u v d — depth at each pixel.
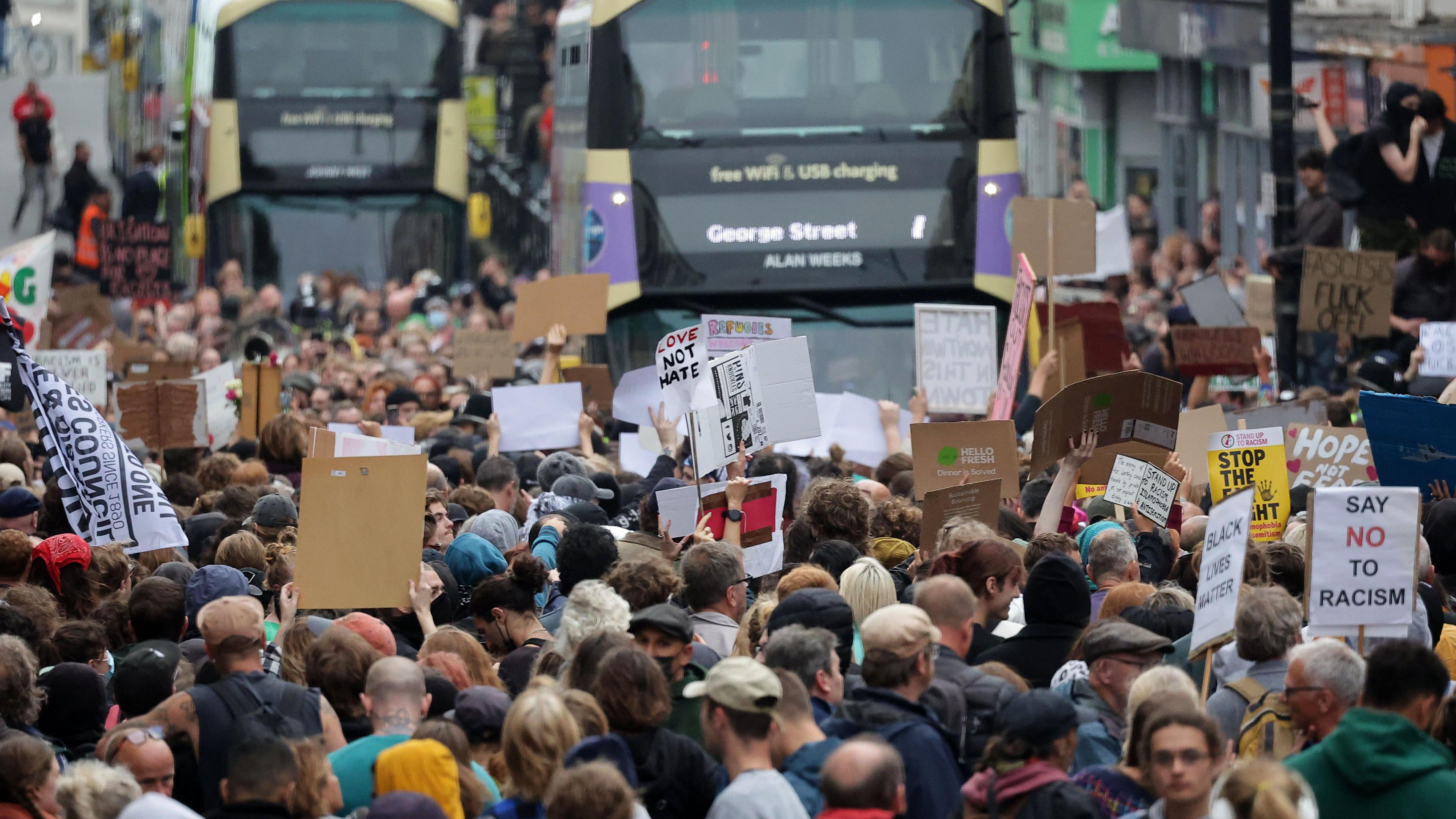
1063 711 18.00
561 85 67.81
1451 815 16.89
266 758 18.11
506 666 25.12
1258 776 15.05
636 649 19.75
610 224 57.22
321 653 22.28
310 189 93.12
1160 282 92.00
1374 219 74.19
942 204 57.16
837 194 57.03
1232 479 33.38
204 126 93.69
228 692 21.38
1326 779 17.31
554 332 50.31
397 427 44.91
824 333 57.19
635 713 19.42
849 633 22.34
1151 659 21.23
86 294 67.25
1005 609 25.19
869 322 57.25
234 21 93.94
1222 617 21.28
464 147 95.31
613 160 57.50
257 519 31.80
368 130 93.88
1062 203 47.34
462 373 65.56
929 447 34.81
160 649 24.06
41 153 133.88
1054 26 117.19
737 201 57.25
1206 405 52.09
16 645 21.80
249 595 27.47
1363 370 52.97
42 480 47.25
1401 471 34.38
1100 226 67.44
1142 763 17.70
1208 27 95.75
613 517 38.00
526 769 18.17
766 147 57.44
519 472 44.47
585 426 46.41
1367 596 21.81
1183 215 109.88
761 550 29.36
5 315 33.00
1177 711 17.19
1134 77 115.25
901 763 17.12
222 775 21.05
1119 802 18.19
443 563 29.58
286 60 94.31
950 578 22.08
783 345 32.88
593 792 16.33
